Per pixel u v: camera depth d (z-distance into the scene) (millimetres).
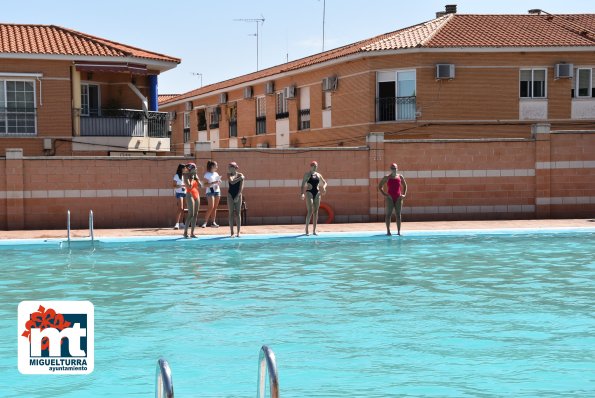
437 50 32156
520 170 25922
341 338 9742
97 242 20141
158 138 33125
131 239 20375
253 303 12133
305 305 11938
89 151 31078
